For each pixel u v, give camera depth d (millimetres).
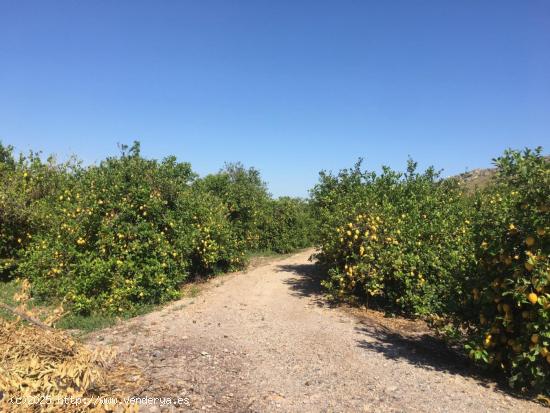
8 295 7223
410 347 5414
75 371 2934
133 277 7180
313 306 7555
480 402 3838
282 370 4496
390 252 7055
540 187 3936
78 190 8375
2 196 8336
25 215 8609
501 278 4250
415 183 9359
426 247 7016
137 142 8477
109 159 8391
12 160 10352
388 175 9344
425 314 6438
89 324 6062
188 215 8680
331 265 8469
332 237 7828
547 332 3719
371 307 7578
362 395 3912
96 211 7441
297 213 17375
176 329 5938
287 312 7102
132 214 7578
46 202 8984
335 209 8672
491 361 4242
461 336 4801
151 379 4027
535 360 3869
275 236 16188
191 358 4730
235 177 16906
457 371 4633
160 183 8266
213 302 7719
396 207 8055
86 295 6793
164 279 7547
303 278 10320
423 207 8375
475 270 4840
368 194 8477
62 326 5875
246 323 6371
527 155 4141
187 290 8766
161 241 7715
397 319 6941
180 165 10117
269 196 16859
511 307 4207
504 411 3676
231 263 11414
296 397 3836
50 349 3217
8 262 8352
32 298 6945
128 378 3998
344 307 7512
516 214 4223
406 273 6906
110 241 7188
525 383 4160
